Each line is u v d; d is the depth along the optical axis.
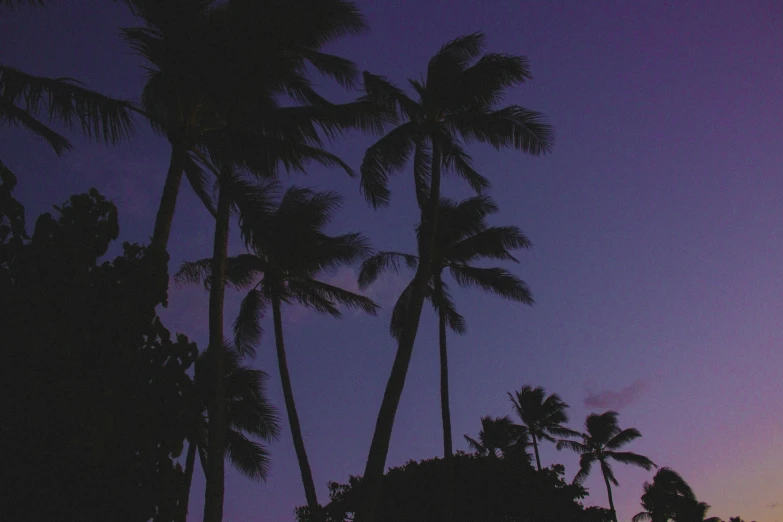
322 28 13.72
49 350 6.90
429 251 16.78
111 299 7.73
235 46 12.70
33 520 6.51
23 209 7.67
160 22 12.62
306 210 21.81
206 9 13.05
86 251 7.81
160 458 7.70
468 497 23.55
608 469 46.12
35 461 6.61
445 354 24.02
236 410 23.27
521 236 24.00
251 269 23.75
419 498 23.30
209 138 13.23
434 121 18.62
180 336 8.41
